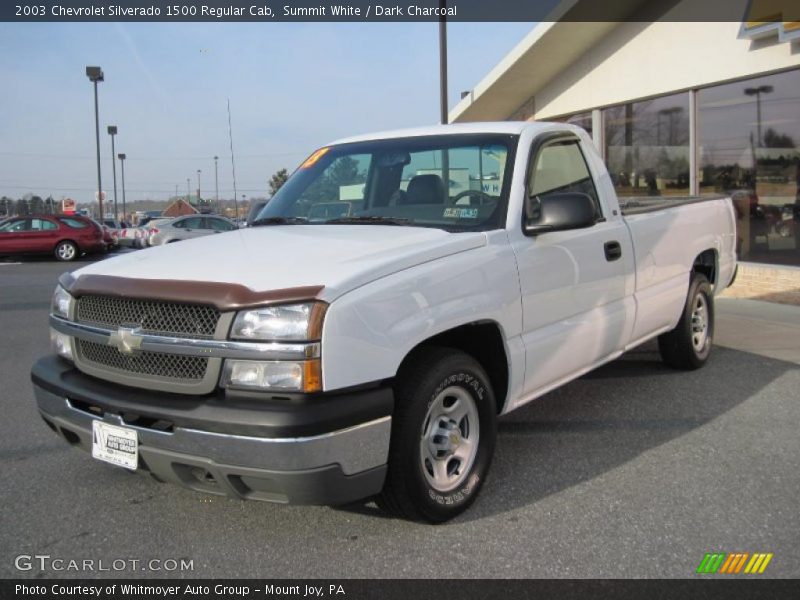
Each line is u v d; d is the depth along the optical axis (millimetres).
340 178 4523
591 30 11992
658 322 5230
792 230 9344
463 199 3990
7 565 3025
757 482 3729
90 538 3260
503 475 3895
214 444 2752
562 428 4656
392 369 2943
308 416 2684
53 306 3557
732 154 10188
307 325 2738
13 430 4785
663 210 5379
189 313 2910
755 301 9703
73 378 3273
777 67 9164
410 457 3068
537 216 3951
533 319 3818
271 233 3885
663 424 4684
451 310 3244
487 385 3518
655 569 2908
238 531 3311
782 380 5664
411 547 3131
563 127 4484
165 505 3590
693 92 10719
